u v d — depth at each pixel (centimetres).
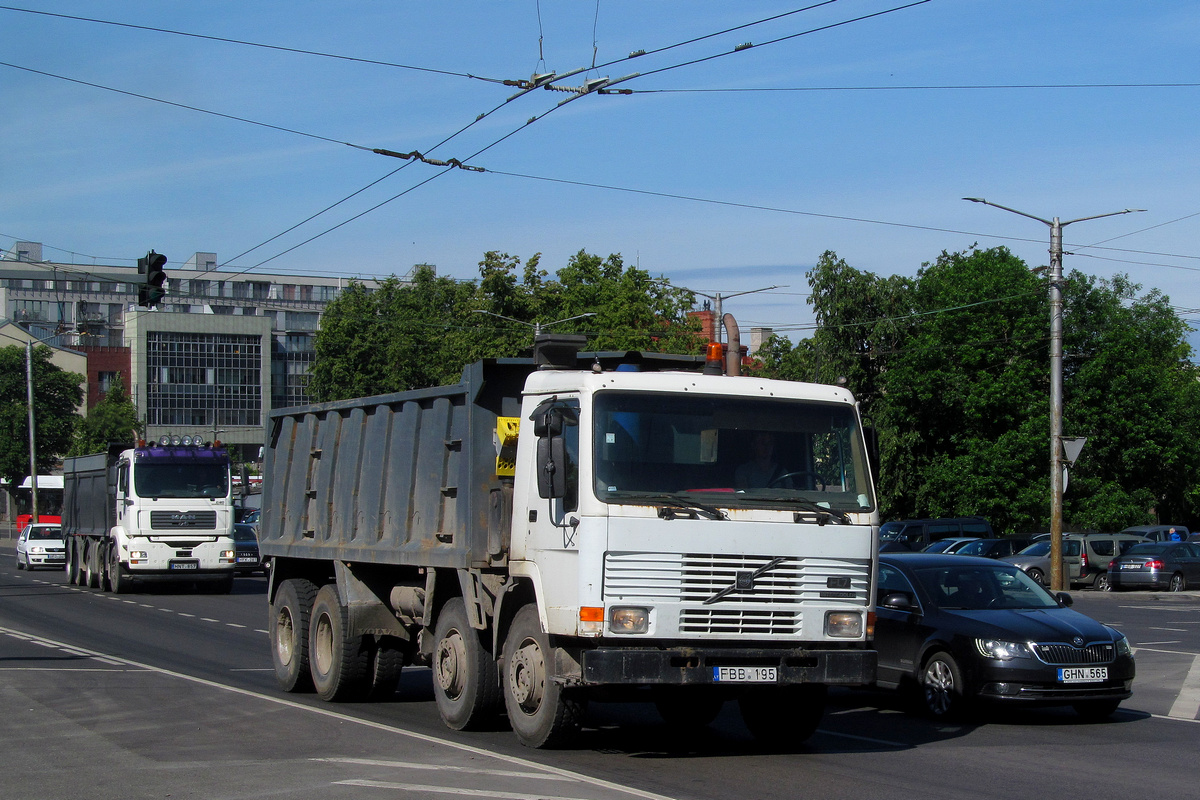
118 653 1683
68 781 800
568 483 880
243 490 3047
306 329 12600
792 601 886
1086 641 1131
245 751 909
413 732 994
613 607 845
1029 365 4406
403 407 1138
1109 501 4284
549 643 897
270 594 1394
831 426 938
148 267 2297
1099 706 1167
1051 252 3094
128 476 2898
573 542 862
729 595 867
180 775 816
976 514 4303
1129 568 3400
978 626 1157
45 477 5034
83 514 3359
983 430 4475
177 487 2916
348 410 1254
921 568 1271
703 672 852
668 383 901
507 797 739
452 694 1040
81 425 8169
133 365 11119
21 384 8000
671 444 887
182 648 1775
